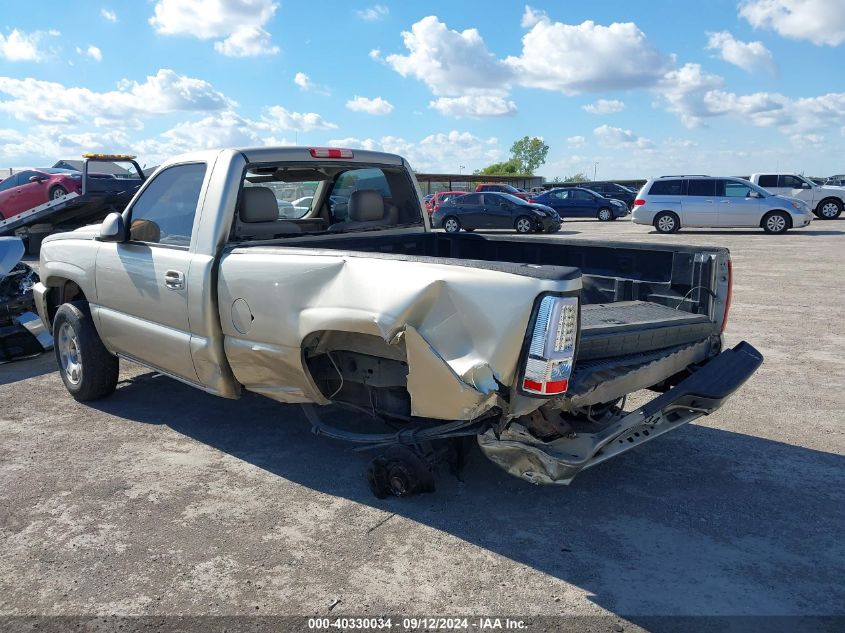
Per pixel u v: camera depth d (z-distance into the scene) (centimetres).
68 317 530
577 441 326
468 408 304
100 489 396
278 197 537
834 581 304
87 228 548
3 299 676
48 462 434
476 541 337
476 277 302
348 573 310
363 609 284
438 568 314
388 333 310
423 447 369
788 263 1370
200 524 355
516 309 293
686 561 319
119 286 479
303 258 357
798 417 511
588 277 478
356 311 326
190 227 432
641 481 404
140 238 467
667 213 2183
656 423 365
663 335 379
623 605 287
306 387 379
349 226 513
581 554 325
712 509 370
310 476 412
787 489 393
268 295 370
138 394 568
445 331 305
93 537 342
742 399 553
